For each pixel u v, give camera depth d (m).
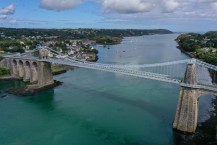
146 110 99.00
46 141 78.75
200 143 73.06
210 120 86.44
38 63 137.62
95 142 77.44
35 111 102.88
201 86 76.88
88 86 136.62
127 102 108.81
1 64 168.38
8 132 84.81
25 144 77.06
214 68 81.44
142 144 75.12
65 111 102.25
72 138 80.19
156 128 84.19
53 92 128.12
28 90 129.25
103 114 97.75
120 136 80.31
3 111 103.12
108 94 121.12
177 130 80.62
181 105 79.75
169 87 128.12
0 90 132.25
